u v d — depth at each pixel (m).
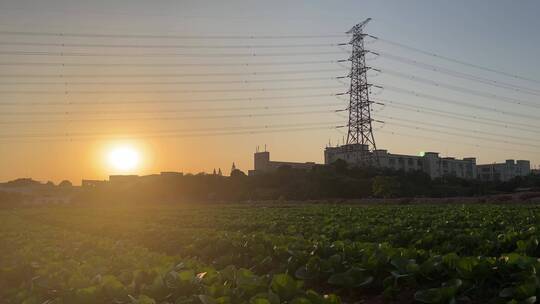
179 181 104.44
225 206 77.38
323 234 23.98
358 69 92.56
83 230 37.12
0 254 20.67
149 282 11.54
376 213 40.66
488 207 45.69
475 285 10.54
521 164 184.25
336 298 8.61
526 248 14.57
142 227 33.41
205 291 10.06
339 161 98.94
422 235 20.20
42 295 11.98
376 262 12.23
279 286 9.72
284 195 91.69
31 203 105.94
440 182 104.12
